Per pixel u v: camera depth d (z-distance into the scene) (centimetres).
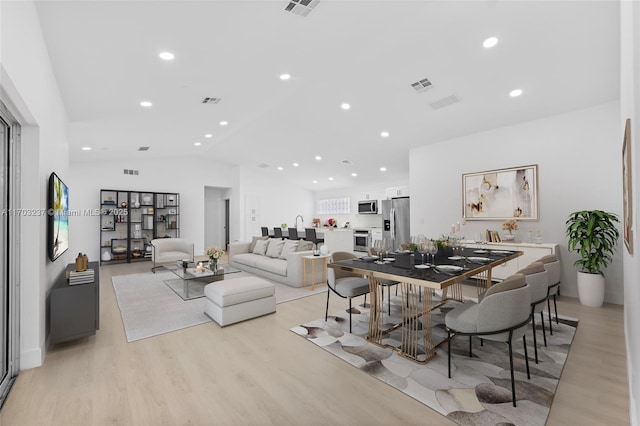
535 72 328
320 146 672
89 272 283
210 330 304
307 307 378
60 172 338
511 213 458
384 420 170
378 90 402
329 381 210
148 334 294
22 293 228
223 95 397
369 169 777
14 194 224
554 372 217
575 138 403
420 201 578
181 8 207
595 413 172
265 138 669
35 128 231
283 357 245
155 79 317
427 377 213
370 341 274
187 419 172
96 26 220
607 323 309
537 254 398
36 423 169
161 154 760
